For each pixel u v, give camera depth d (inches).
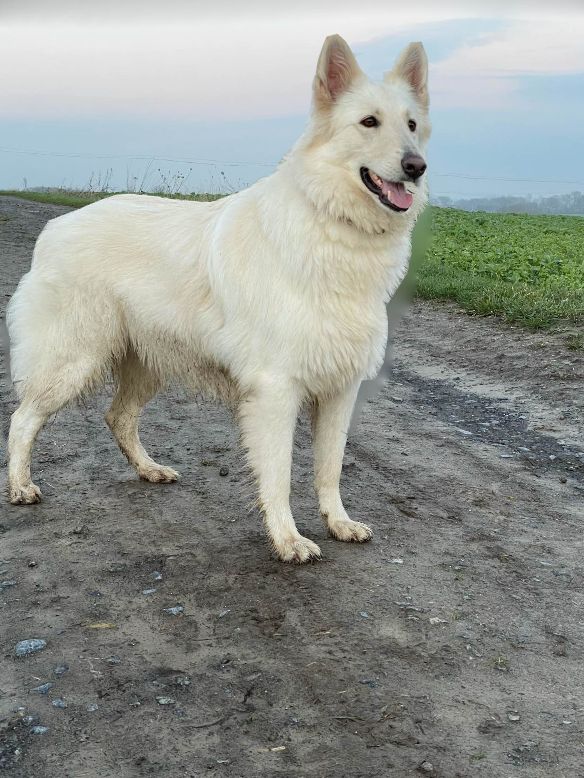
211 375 65.3
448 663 47.4
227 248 60.2
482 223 404.2
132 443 76.2
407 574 58.9
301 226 56.5
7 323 72.1
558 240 318.7
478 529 68.4
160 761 38.7
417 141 60.1
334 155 55.4
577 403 104.7
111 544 62.8
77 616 52.1
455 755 39.4
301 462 84.6
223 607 53.4
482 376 122.1
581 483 81.0
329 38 56.2
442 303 169.2
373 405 109.2
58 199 365.1
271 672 46.0
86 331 67.8
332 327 56.8
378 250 57.6
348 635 50.1
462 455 88.7
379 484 78.7
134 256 66.1
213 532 65.4
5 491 73.0
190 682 45.0
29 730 40.8
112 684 44.7
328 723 41.7
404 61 61.4
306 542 60.6
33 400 70.0
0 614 52.3
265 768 38.3
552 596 56.7
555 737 41.0
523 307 149.9
